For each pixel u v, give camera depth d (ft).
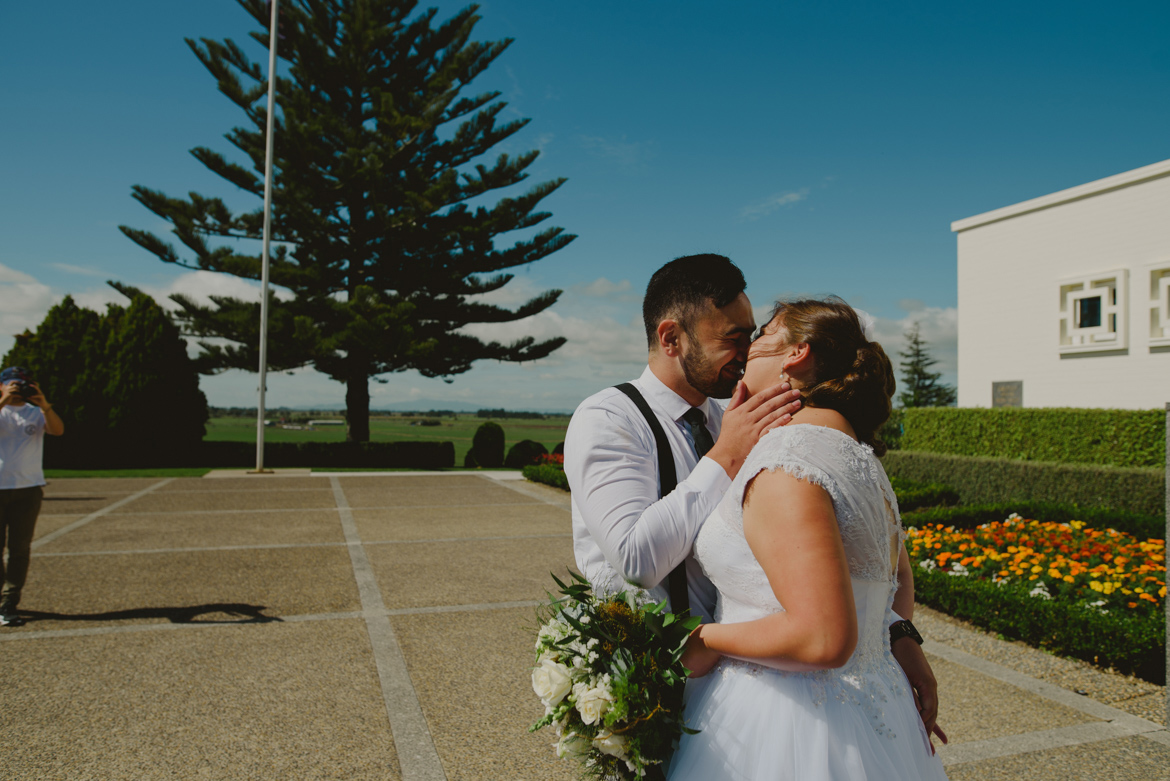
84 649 13.03
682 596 4.67
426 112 71.26
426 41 75.46
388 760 9.04
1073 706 10.53
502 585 18.07
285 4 68.44
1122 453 28.76
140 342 59.11
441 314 77.66
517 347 80.94
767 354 4.47
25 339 58.03
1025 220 42.88
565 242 78.43
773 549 3.59
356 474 51.93
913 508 30.71
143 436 58.49
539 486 43.09
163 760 8.97
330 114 68.54
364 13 69.26
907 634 4.94
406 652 13.02
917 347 154.92
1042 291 41.81
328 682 11.57
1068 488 27.76
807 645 3.41
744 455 4.37
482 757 9.13
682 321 4.98
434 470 60.95
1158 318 36.24
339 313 68.95
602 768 4.42
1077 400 39.83
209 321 67.10
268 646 13.30
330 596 16.90
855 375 4.14
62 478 45.96
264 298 52.85
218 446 62.64
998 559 16.81
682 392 5.19
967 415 35.88
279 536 24.97
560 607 4.53
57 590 17.22
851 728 3.91
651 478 4.79
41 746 9.30
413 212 70.54
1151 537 21.95
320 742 9.50
